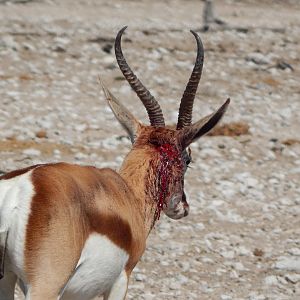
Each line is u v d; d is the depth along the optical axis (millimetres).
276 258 39469
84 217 22922
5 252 21969
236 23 93062
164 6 104188
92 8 97625
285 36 89500
